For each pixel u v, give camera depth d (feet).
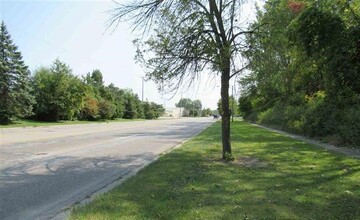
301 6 32.73
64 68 163.02
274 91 119.44
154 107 342.85
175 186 23.62
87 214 17.35
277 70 39.99
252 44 35.76
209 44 33.50
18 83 127.95
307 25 26.94
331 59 27.71
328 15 26.43
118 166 35.17
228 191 22.20
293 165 33.24
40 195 22.75
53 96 157.38
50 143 56.85
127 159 40.47
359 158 37.99
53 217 17.83
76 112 180.65
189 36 34.32
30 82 144.05
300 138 66.08
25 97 130.11
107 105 213.25
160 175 27.68
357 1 28.78
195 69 35.99
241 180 25.77
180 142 63.98
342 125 52.85
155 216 16.96
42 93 155.53
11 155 41.32
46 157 40.34
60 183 26.58
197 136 74.64
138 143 61.26
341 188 23.22
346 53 26.76
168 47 34.91
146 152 47.65
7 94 125.18
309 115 68.44
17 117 133.08
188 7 34.68
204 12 35.24
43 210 19.29
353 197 20.93
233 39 36.68
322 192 22.12
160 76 36.19
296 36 27.94
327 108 61.05
